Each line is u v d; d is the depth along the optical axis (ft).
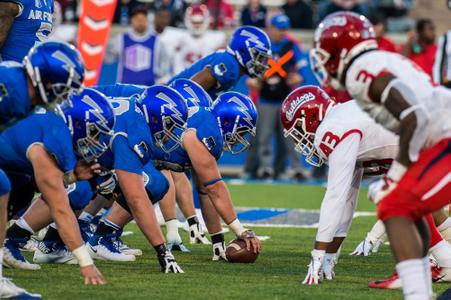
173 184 67.56
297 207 100.53
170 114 53.31
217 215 61.57
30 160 48.49
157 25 117.70
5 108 43.88
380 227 65.77
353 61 43.14
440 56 102.17
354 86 41.96
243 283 52.13
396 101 40.98
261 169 131.34
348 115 50.93
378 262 62.59
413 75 41.78
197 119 58.54
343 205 50.80
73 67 44.50
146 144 53.31
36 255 58.13
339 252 65.16
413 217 41.86
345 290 50.60
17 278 52.21
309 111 53.01
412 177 41.65
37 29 63.00
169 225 67.15
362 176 54.75
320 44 44.04
